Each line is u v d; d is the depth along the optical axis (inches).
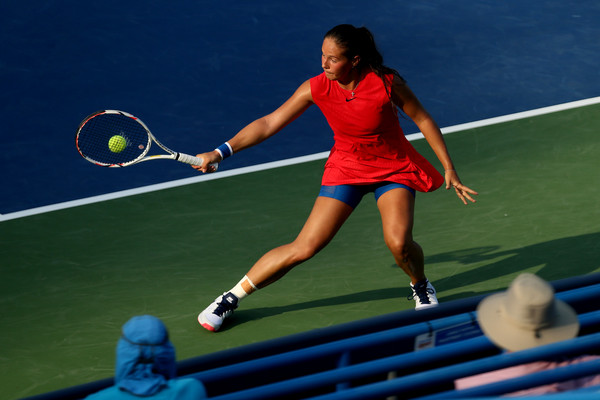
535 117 1204.5
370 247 895.1
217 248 911.0
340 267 856.9
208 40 1467.8
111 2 1585.9
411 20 1537.9
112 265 881.5
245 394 333.4
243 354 386.0
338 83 684.7
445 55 1421.0
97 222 978.7
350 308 779.4
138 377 376.2
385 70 677.3
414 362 349.4
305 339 390.9
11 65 1382.9
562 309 379.9
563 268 823.1
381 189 718.5
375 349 405.1
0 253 912.3
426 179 724.0
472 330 390.0
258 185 1055.0
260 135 728.3
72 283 848.3
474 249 874.1
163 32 1487.5
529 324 370.3
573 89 1293.1
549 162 1064.8
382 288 811.4
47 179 1093.1
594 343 339.6
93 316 786.8
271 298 804.6
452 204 975.6
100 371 704.4
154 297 816.3
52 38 1464.1
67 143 1179.9
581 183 1002.1
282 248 721.0
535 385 327.0
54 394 373.7
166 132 1211.2
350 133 695.1
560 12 1557.6
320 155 1136.8
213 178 1075.9
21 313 797.2
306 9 1576.0
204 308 792.3
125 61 1401.3
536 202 965.2
